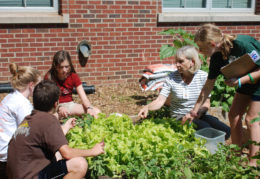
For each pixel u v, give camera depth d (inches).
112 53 271.1
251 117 141.8
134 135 135.9
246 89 143.6
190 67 152.5
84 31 260.4
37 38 251.1
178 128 149.9
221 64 144.3
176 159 118.6
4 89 238.8
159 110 169.2
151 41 279.9
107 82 274.7
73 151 106.8
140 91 261.7
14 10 254.4
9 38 245.3
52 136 104.7
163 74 246.5
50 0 261.7
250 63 129.3
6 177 126.4
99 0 258.5
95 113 164.6
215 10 306.8
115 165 121.6
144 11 272.4
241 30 307.0
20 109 123.6
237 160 121.8
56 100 112.2
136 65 280.1
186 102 159.9
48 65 258.2
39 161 106.3
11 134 124.6
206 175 118.6
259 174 111.6
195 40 135.9
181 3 297.4
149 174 118.4
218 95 220.2
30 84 126.4
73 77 175.8
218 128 160.4
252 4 317.7
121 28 269.0
